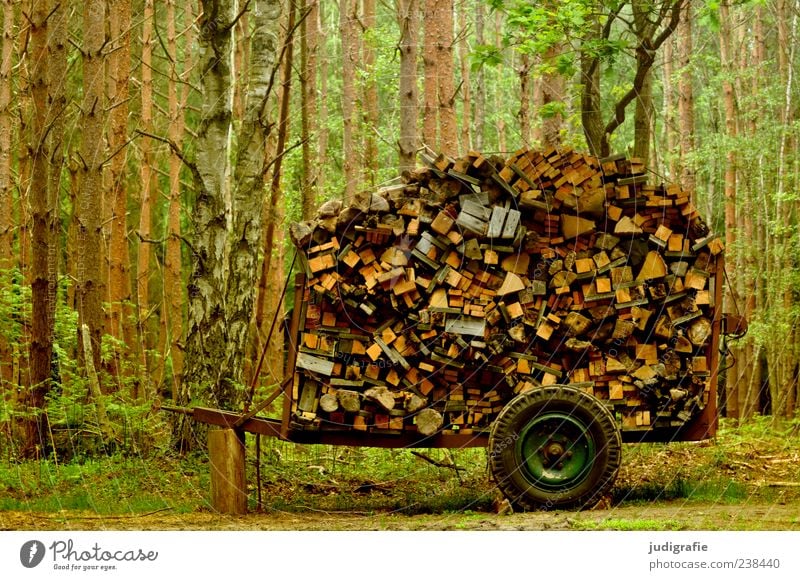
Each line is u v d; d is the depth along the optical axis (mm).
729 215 22156
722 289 9156
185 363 12094
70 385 13242
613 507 8914
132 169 27406
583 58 14375
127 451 12016
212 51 12141
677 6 13273
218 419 9195
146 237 18297
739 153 21781
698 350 9195
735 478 11336
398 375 8883
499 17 29156
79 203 14094
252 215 12266
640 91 13922
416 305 8836
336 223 8727
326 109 24031
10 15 14680
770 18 25359
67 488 10383
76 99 22234
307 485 11047
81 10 20016
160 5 29125
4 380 12602
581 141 15047
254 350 16516
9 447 11898
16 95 18047
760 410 23922
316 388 8820
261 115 12320
